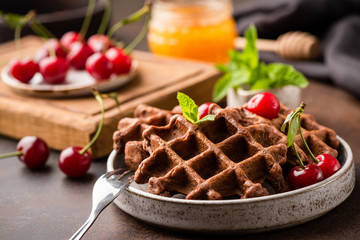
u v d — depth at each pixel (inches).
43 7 43.6
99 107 28.8
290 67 28.5
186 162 22.5
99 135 27.4
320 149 23.9
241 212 21.5
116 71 31.2
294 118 22.0
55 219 23.8
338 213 23.1
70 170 26.1
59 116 28.2
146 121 24.6
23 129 29.3
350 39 34.5
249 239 22.0
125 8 48.8
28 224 23.7
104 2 39.4
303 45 34.5
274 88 28.5
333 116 30.0
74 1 43.1
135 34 41.7
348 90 31.5
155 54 36.9
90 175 26.6
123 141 24.4
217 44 35.3
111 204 24.3
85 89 30.0
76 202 24.8
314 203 22.0
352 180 23.2
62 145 28.3
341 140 24.6
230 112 23.5
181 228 21.9
